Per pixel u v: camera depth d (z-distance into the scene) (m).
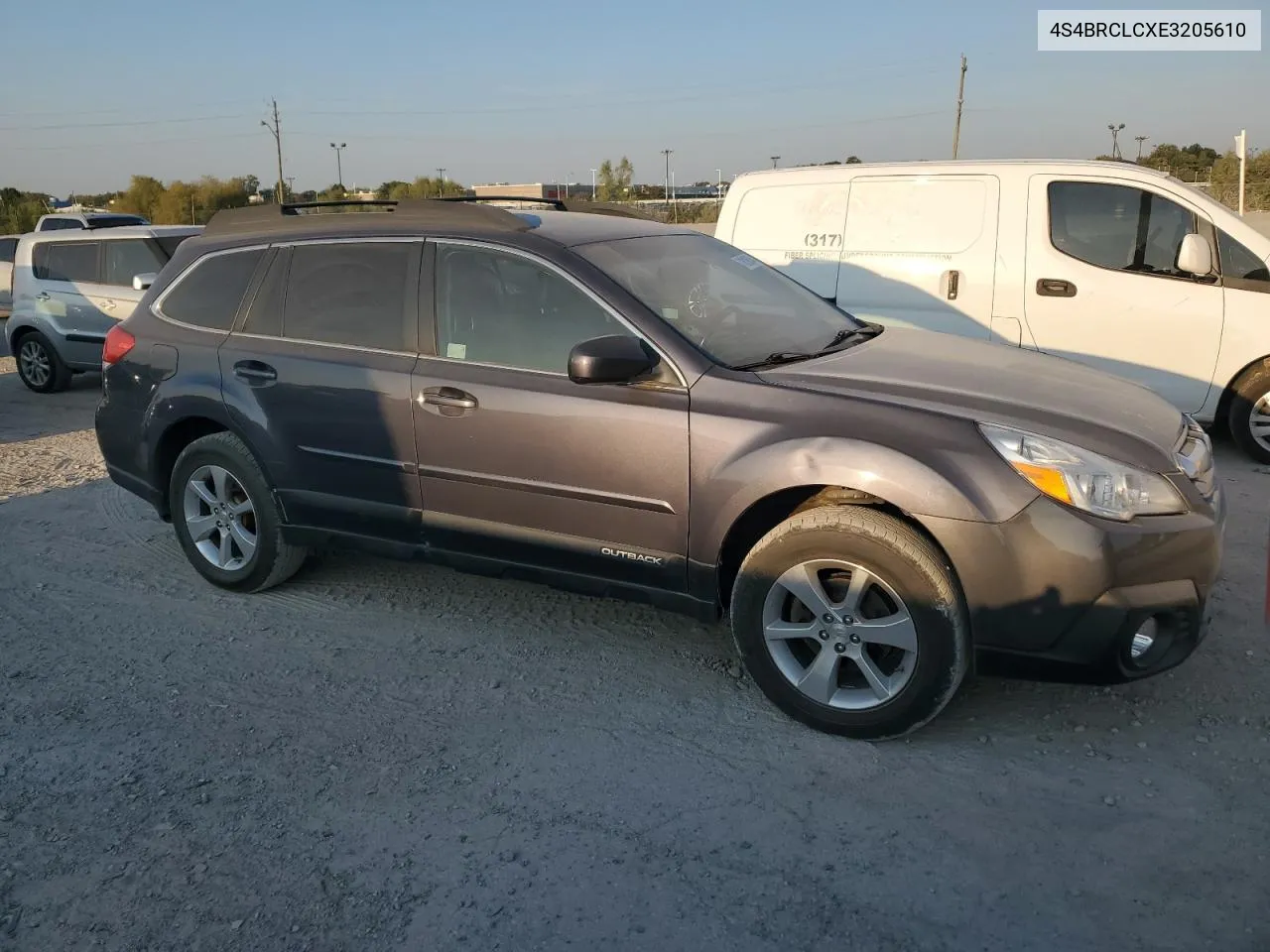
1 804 3.29
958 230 7.31
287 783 3.36
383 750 3.55
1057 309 7.06
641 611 4.64
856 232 7.65
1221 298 6.68
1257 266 6.61
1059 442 3.21
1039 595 3.17
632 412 3.69
